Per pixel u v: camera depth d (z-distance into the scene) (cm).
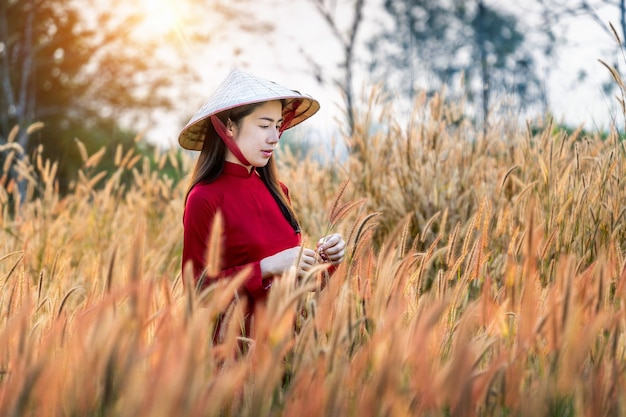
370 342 170
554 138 344
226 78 239
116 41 1462
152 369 142
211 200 224
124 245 407
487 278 175
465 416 137
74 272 365
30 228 401
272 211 237
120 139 1455
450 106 448
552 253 262
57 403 141
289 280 162
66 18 1473
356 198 409
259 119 227
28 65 1411
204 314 151
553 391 151
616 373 151
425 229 229
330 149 466
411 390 146
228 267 226
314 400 139
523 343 163
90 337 146
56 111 1497
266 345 154
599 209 266
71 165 1388
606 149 326
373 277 202
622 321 183
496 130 417
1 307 213
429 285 320
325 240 230
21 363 142
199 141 262
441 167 392
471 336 184
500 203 318
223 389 130
